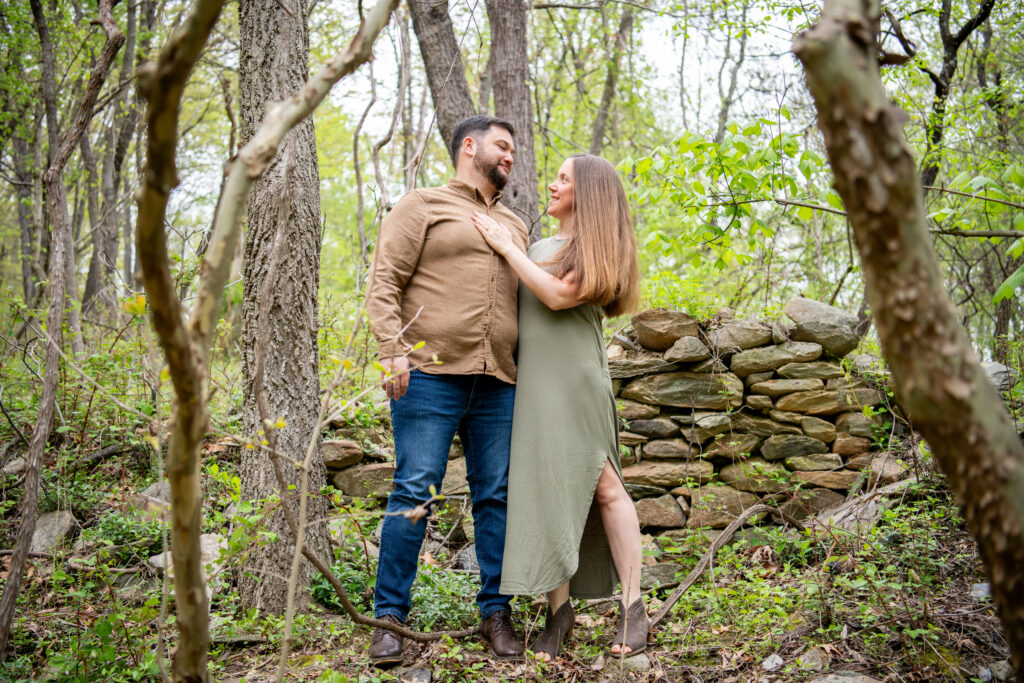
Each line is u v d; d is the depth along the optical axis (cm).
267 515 217
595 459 266
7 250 799
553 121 961
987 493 95
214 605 287
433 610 279
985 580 279
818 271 658
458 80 461
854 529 324
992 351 451
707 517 373
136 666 224
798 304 397
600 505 275
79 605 248
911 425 375
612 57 853
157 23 801
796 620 277
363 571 301
